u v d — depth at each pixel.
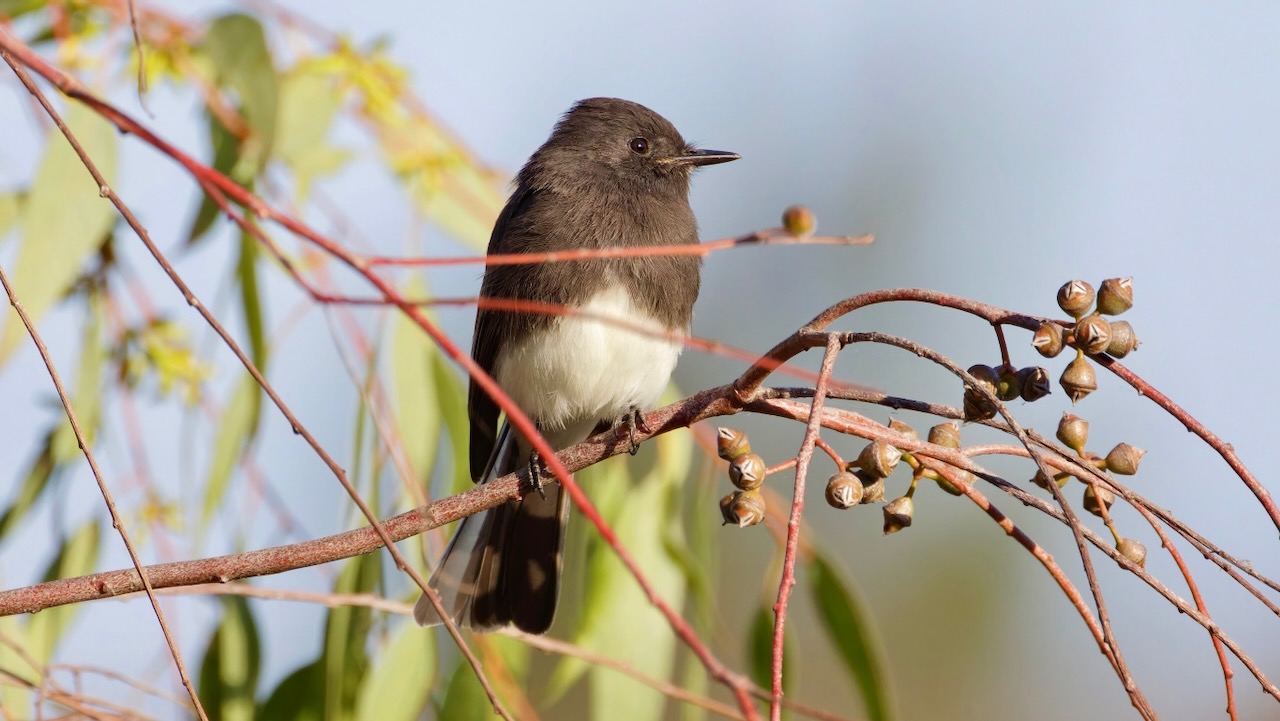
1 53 5.66
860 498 5.28
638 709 8.77
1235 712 4.77
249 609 8.52
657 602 4.17
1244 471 4.81
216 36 8.14
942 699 15.11
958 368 5.01
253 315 8.73
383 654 7.97
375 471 8.27
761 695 6.80
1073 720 14.70
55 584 5.77
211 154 8.88
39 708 6.48
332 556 6.04
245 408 8.56
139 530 8.54
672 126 10.52
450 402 9.18
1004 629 15.22
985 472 5.38
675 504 9.28
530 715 8.29
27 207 8.08
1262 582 4.96
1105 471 5.45
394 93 9.39
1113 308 5.08
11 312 7.85
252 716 8.34
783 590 4.28
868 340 5.20
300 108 8.96
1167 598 4.89
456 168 9.58
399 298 4.82
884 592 15.50
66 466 8.68
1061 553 15.27
